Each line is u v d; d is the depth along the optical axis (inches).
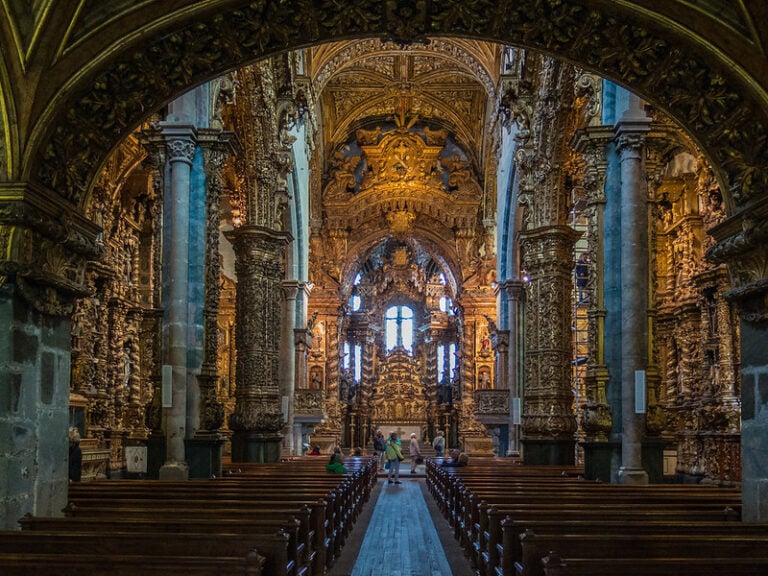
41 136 290.2
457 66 1518.2
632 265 599.5
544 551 262.2
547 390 868.0
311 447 1540.4
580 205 1173.1
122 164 1018.1
